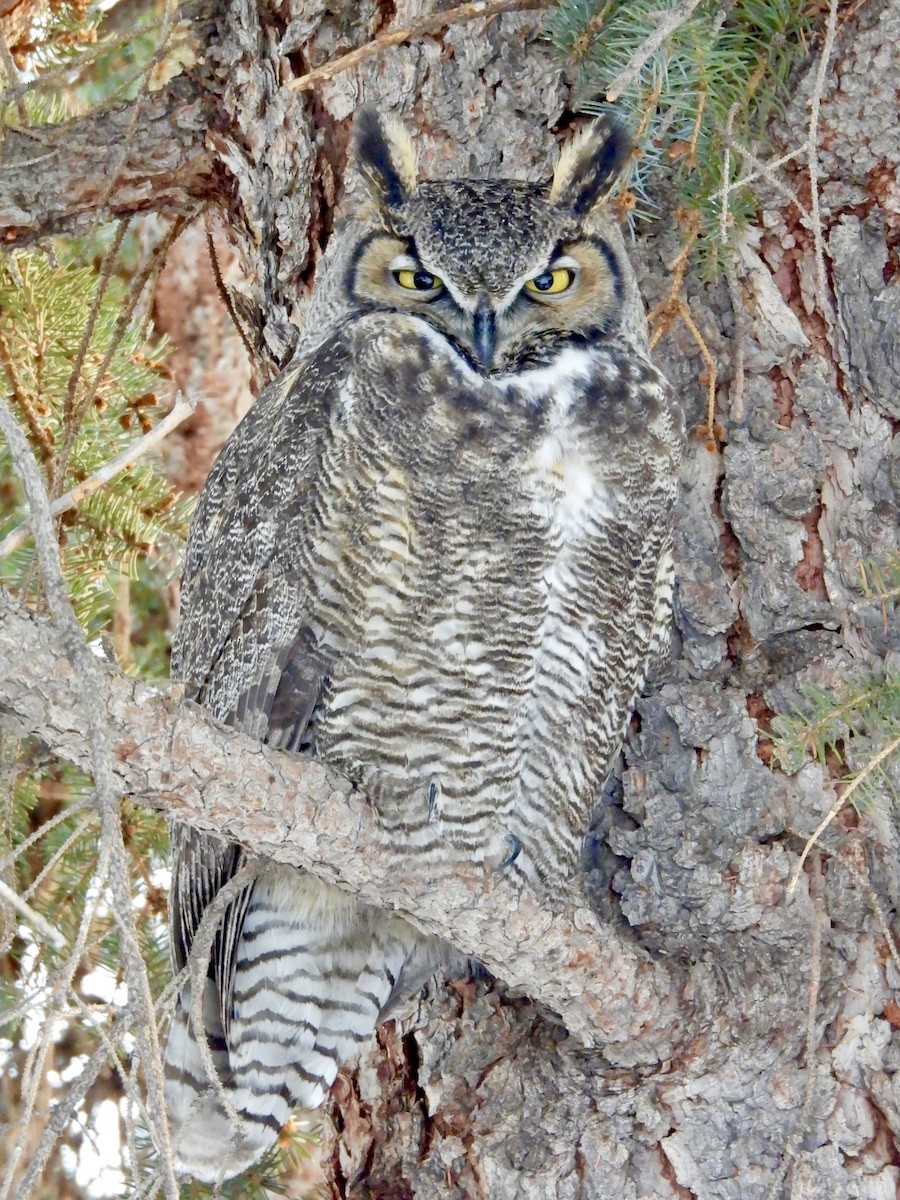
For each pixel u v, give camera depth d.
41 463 8.17
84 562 8.23
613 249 6.55
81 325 8.12
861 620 6.21
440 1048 6.54
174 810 4.99
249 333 8.05
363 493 6.07
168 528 8.52
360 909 6.63
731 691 6.37
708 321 6.50
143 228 11.45
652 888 6.23
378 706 6.20
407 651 6.12
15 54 8.45
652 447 6.29
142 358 8.77
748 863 6.14
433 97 6.92
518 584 6.11
